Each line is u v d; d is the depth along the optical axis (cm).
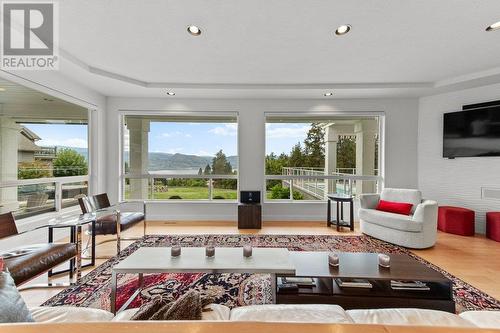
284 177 464
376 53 279
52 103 333
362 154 466
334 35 241
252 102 448
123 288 211
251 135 449
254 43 257
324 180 470
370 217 349
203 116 465
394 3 192
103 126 426
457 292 205
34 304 187
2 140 268
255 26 226
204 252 196
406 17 211
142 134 462
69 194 365
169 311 99
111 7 196
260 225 397
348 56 287
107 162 436
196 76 352
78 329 52
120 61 300
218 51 275
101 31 231
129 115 455
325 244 322
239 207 396
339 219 434
